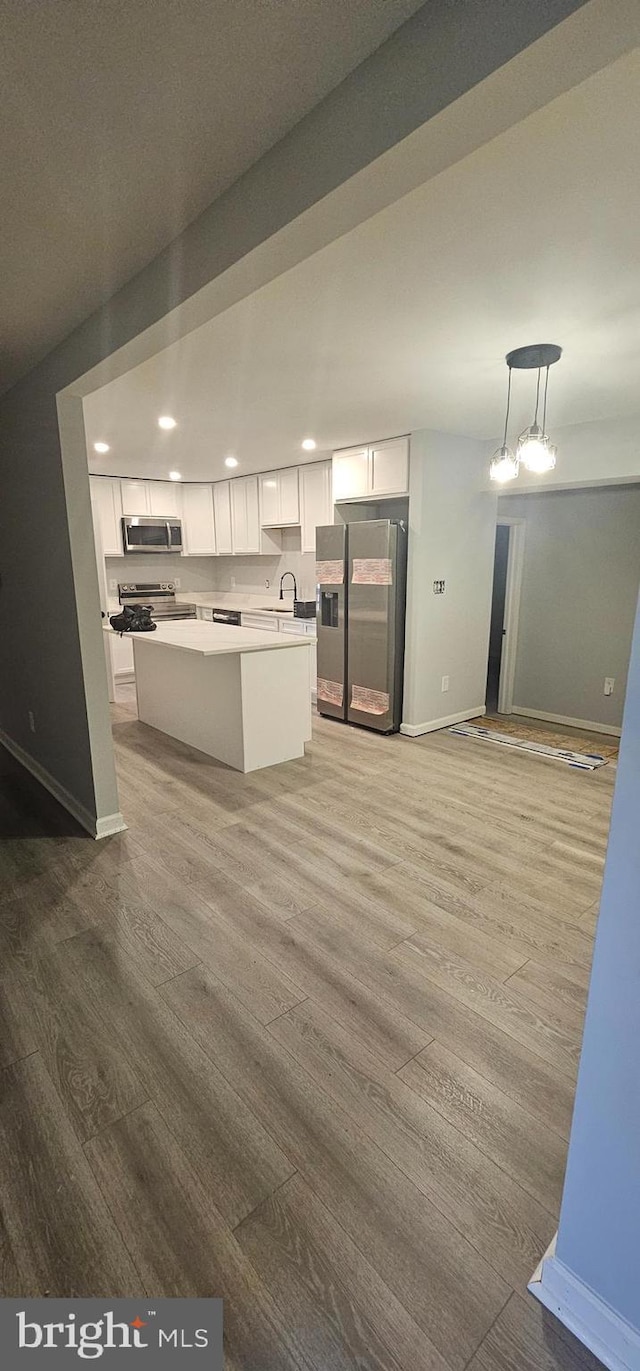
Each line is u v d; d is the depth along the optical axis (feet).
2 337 7.73
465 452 15.16
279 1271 3.90
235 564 25.00
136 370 9.27
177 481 22.65
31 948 7.06
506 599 18.07
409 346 8.28
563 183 4.72
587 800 11.66
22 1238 4.08
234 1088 5.24
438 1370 3.43
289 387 10.16
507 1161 4.62
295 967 6.76
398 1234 4.12
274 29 3.32
